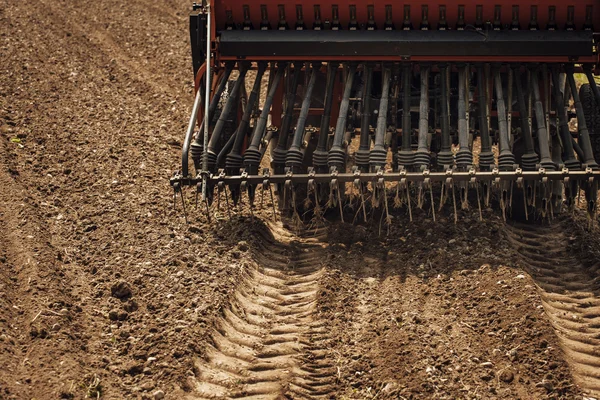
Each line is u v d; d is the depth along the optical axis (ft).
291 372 27.40
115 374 26.71
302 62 37.52
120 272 32.32
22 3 66.64
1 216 35.12
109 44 60.18
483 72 37.19
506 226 36.88
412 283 32.37
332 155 35.22
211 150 36.14
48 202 37.45
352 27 37.06
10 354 26.45
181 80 54.49
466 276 32.32
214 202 38.99
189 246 34.68
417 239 35.47
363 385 26.89
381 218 36.27
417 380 26.40
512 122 39.04
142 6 69.15
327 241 36.29
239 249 34.78
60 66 54.85
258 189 41.04
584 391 26.23
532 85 36.78
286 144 36.78
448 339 28.73
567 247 35.63
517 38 36.09
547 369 26.94
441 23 36.73
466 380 26.66
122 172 41.16
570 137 35.70
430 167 37.35
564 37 36.14
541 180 33.45
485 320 29.58
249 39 36.94
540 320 28.86
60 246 33.86
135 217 36.65
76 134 45.03
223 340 29.04
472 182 33.45
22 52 56.08
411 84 39.29
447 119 36.11
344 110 36.11
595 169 34.55
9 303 29.04
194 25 37.86
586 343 28.99
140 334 28.76
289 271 34.04
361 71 39.52
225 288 31.60
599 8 36.27
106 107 49.34
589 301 31.58
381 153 34.73
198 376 27.04
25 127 44.98
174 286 31.50
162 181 40.81
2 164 39.96
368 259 34.58
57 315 28.76
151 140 45.47
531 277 32.40
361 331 29.68
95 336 28.50
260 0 37.09
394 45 36.35
